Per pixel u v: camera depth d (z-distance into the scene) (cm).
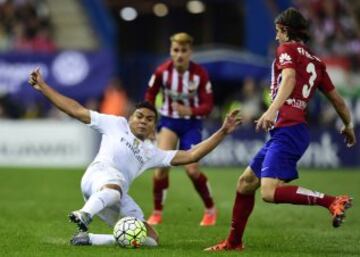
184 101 4050
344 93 9306
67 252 2803
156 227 3784
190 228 3759
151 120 3036
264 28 9975
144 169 3050
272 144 2808
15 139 8194
